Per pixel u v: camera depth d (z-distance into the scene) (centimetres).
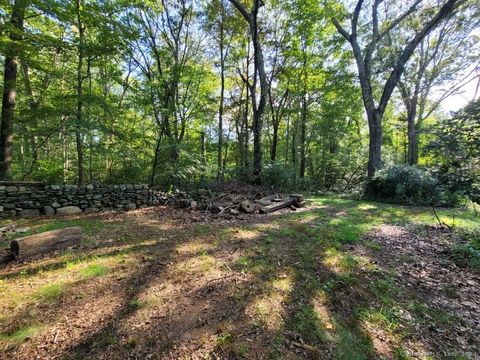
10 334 207
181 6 1230
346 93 1561
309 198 1034
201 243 427
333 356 199
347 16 1141
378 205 838
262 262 351
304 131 1700
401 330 232
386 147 2242
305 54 1450
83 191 677
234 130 2098
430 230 517
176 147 940
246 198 857
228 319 233
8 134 775
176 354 192
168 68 1098
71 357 187
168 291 275
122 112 912
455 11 1190
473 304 272
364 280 312
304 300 267
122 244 418
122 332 213
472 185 503
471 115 489
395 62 1143
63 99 775
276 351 201
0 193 562
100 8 774
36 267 325
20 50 666
